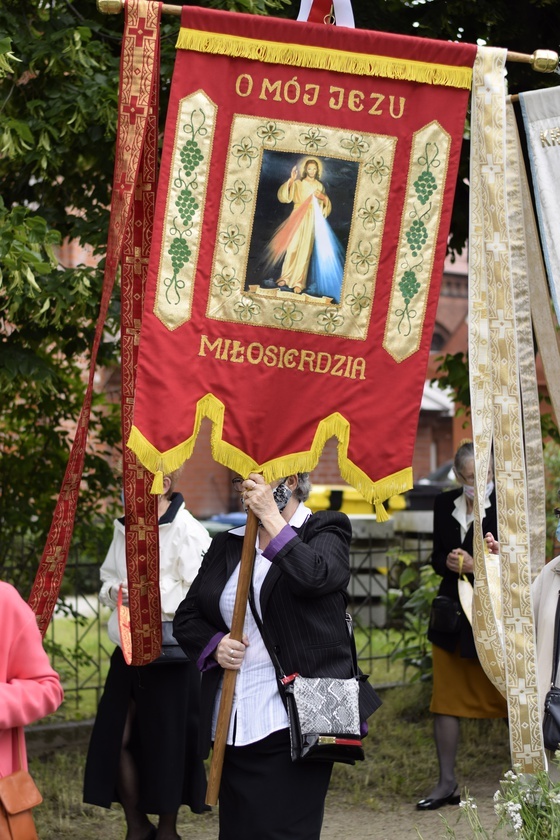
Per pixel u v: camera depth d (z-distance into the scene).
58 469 8.27
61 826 6.14
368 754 7.57
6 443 8.37
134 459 4.50
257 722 3.78
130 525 4.56
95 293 6.27
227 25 3.89
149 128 4.13
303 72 3.96
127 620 4.92
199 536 5.52
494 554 5.54
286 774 3.74
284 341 3.96
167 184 3.88
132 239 4.31
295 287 3.97
